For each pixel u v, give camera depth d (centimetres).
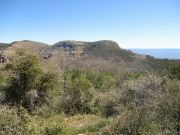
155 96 1416
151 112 1118
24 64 1908
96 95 2172
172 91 1430
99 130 1297
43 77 2005
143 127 1032
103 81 4184
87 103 2112
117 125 1081
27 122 1071
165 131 1016
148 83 1677
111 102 1800
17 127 982
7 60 1955
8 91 1897
